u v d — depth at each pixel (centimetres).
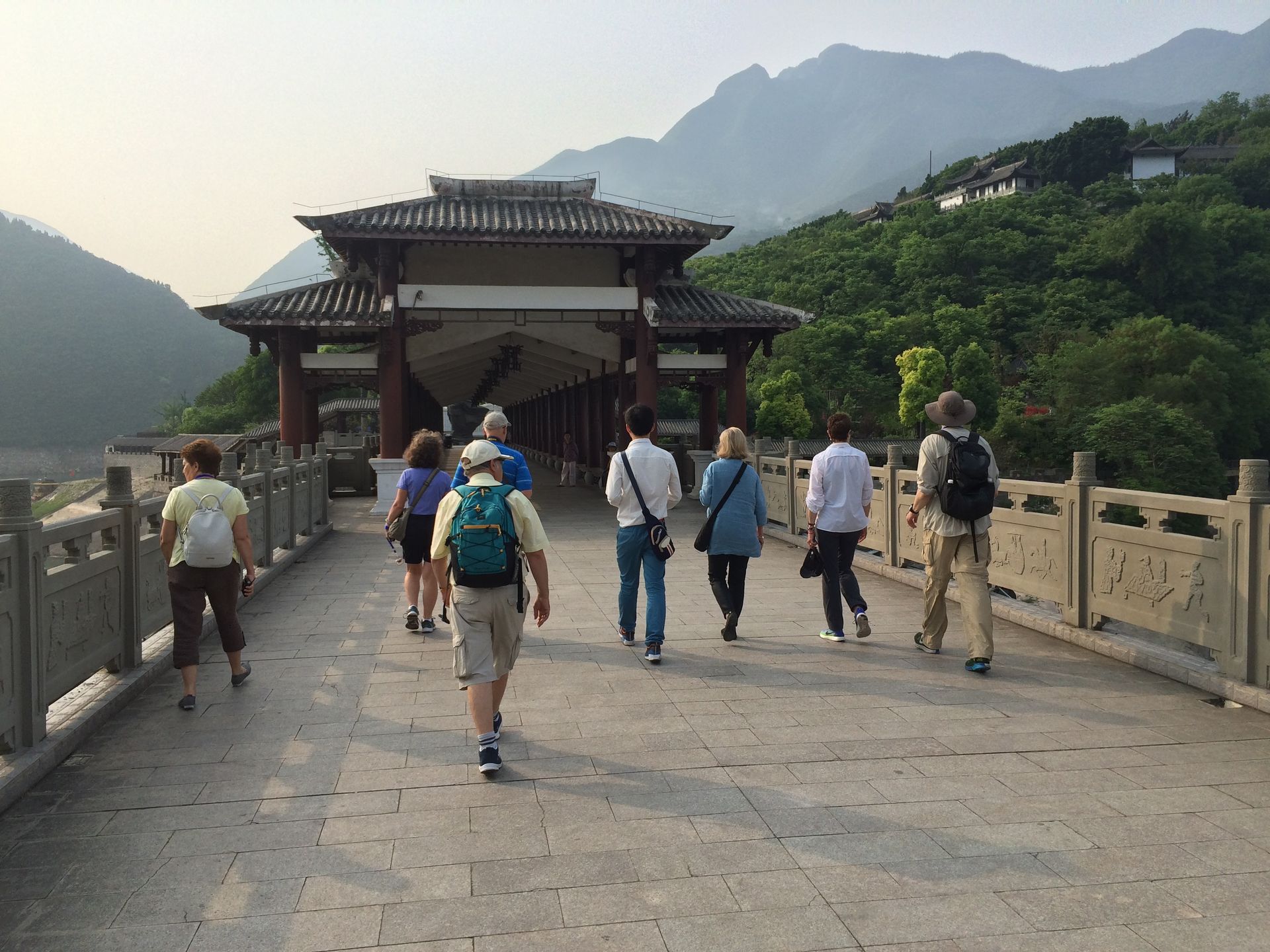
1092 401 6731
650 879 296
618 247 1800
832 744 428
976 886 291
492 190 1802
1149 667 549
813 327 8531
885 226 12300
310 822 344
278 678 558
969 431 566
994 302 9594
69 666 455
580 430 2655
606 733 445
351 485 2030
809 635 665
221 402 7538
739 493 623
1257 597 473
